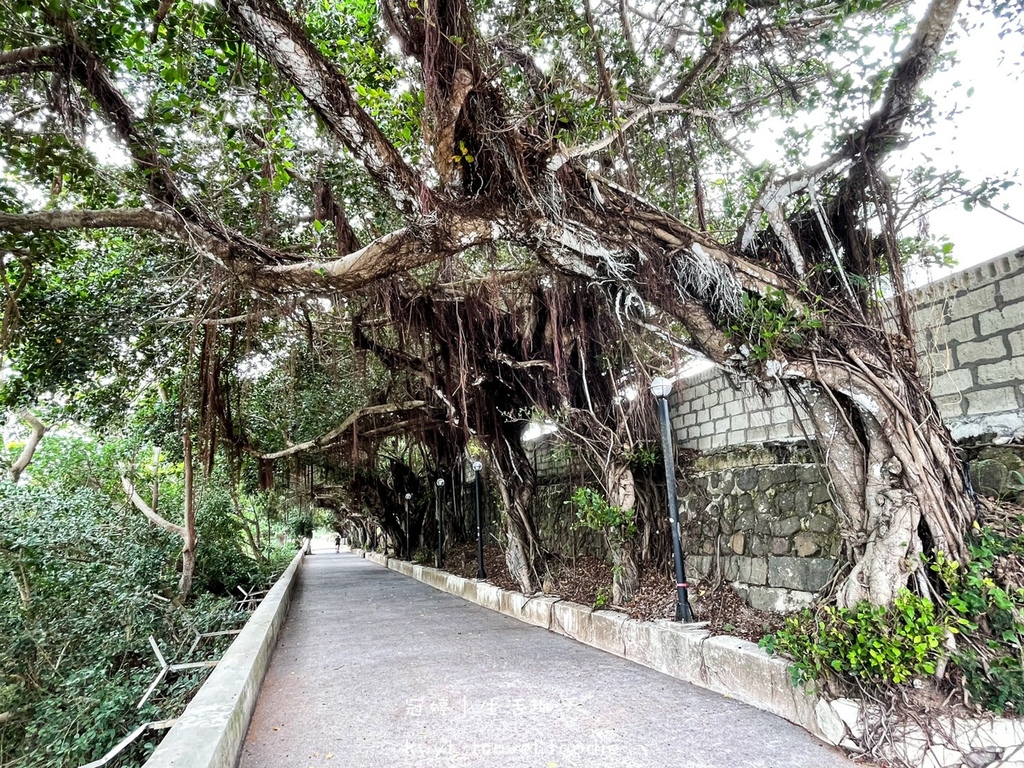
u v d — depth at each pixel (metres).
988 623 3.35
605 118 4.68
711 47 4.85
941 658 3.29
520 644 6.68
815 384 4.16
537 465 11.57
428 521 18.27
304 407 12.34
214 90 4.67
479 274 7.66
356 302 7.83
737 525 5.79
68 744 5.97
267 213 5.74
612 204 4.57
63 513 9.88
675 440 7.11
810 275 4.27
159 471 15.15
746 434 5.93
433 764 3.42
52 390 7.15
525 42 4.88
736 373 4.61
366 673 5.62
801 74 4.92
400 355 9.23
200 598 11.92
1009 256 3.86
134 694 6.67
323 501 25.25
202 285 6.17
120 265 7.17
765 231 4.70
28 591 8.70
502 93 4.35
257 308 6.34
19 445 12.55
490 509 14.15
